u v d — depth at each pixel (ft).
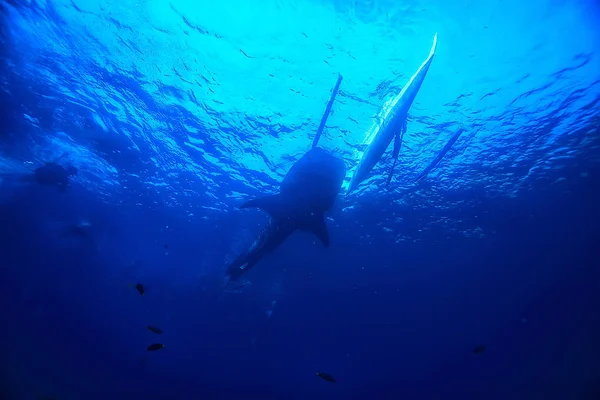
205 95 34.50
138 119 40.55
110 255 74.79
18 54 34.47
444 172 43.42
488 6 22.93
